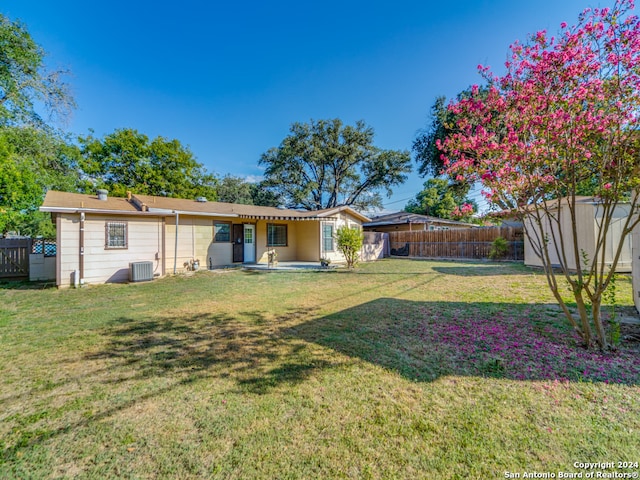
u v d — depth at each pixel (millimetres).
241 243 13312
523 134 3340
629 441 1868
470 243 15586
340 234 12047
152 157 23125
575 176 3268
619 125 2895
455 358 3178
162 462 1794
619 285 6812
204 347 3635
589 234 8992
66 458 1839
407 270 11031
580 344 3426
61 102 14281
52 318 4980
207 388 2646
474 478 1633
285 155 28594
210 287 7883
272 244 14391
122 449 1911
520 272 9820
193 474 1699
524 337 3729
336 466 1735
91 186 19391
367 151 29469
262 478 1662
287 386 2658
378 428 2062
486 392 2490
